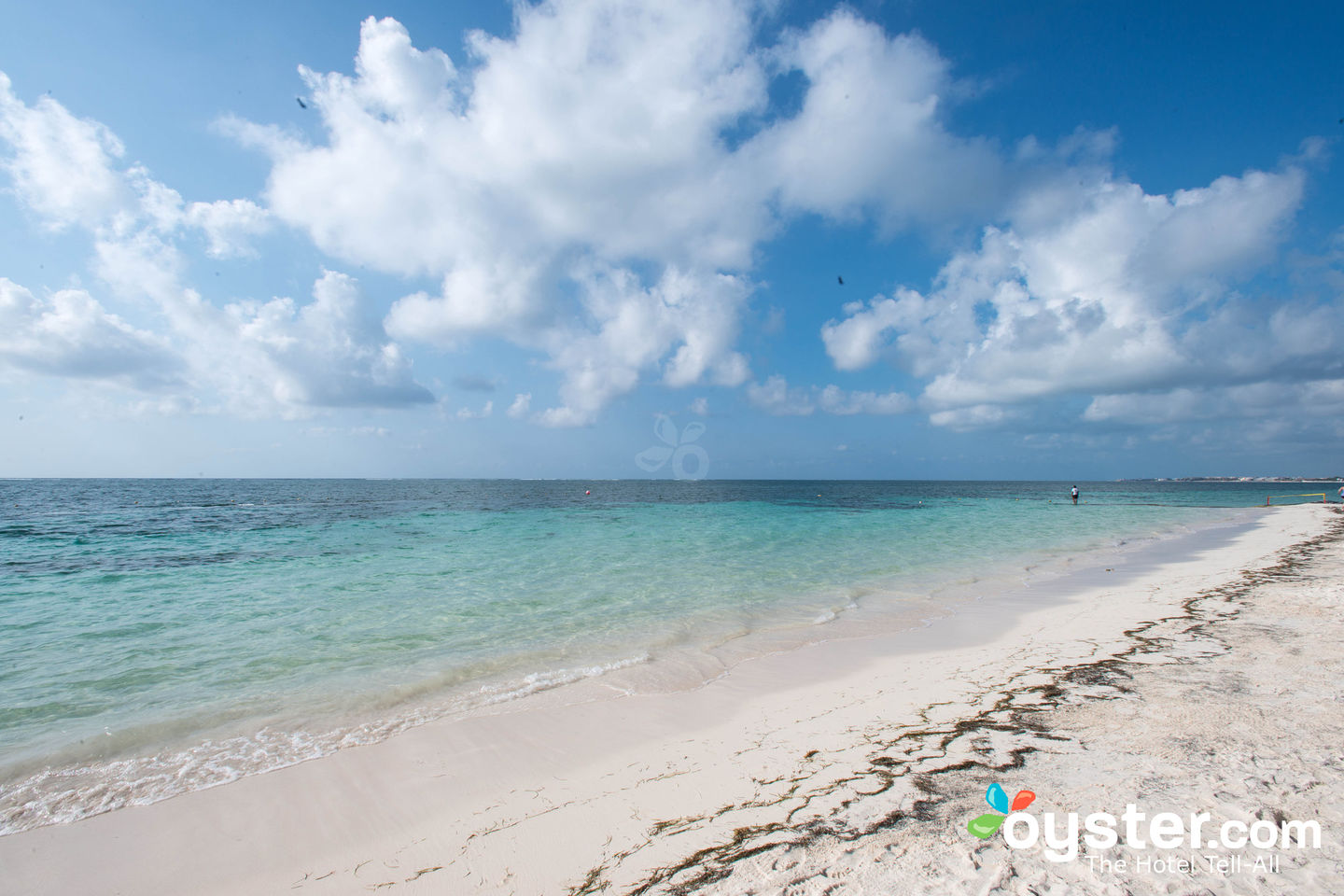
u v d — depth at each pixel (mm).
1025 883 2928
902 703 6035
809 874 3133
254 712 6262
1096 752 4438
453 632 9492
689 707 6242
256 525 28688
